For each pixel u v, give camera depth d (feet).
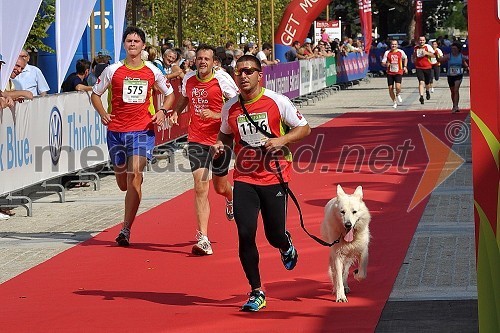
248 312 25.81
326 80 130.93
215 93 34.27
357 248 26.76
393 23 290.15
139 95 36.40
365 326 23.86
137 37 36.50
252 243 26.11
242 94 26.27
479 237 20.01
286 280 29.50
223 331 24.07
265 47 105.29
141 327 24.70
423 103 107.76
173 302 27.37
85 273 31.63
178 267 32.12
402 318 24.57
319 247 34.24
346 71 147.13
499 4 19.43
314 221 39.63
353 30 256.52
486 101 19.70
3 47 43.45
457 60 92.73
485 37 19.58
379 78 175.83
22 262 33.83
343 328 23.77
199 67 34.45
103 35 76.74
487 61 19.61
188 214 42.86
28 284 30.27
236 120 26.22
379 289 27.76
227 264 32.35
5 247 36.60
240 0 125.90
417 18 212.23
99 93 36.78
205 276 30.66
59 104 49.29
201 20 117.29
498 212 19.79
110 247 35.94
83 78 55.42
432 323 23.95
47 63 86.89
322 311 25.62
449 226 37.47
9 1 43.50
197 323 24.93
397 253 32.71
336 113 99.71
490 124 19.71
